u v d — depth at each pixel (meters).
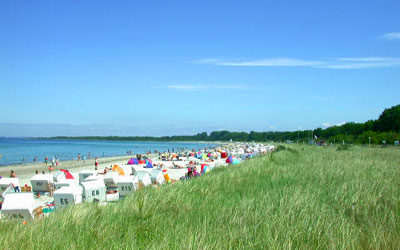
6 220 9.43
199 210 8.42
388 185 11.33
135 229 6.93
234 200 9.35
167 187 12.60
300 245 5.47
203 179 14.72
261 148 103.06
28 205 12.92
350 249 5.26
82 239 6.35
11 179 21.73
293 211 7.36
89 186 18.36
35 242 6.18
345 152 41.97
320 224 6.44
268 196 9.36
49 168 44.03
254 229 6.35
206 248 5.33
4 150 121.38
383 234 5.68
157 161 63.19
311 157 30.22
